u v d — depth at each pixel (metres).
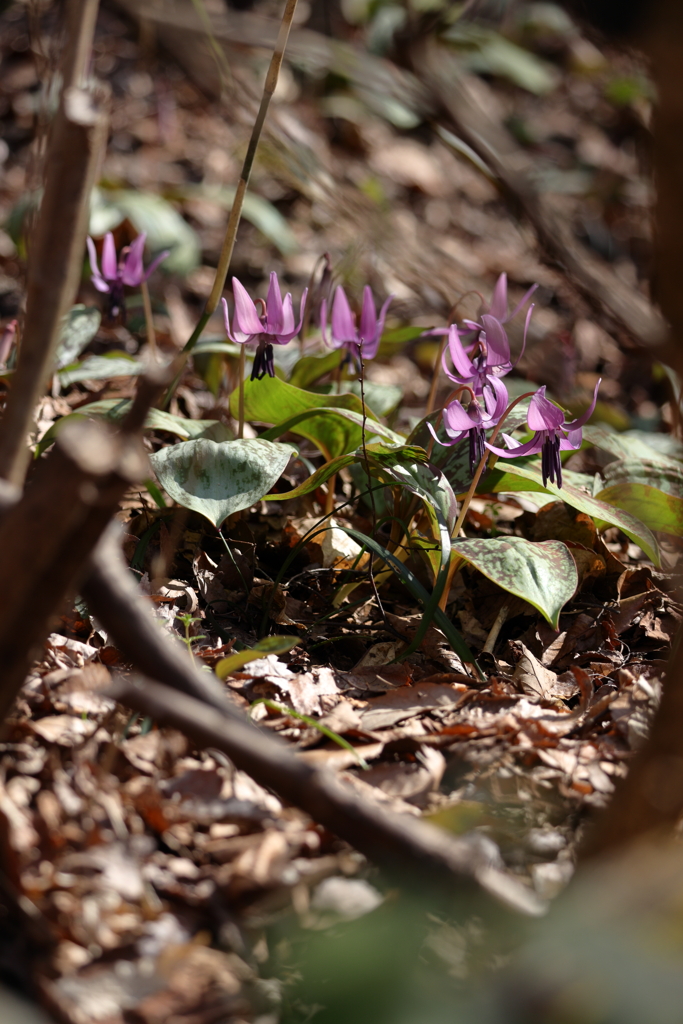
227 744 1.57
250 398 1.88
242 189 1.80
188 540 1.84
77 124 1.60
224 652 1.75
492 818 1.65
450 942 1.59
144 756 1.66
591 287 1.70
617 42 1.56
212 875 1.61
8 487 1.59
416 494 1.79
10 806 1.61
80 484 1.44
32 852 1.60
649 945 1.17
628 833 1.56
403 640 1.80
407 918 1.57
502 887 1.57
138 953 1.58
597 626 1.83
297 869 1.61
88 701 1.68
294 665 1.77
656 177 1.53
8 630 1.56
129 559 1.82
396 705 1.72
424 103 1.77
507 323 1.86
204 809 1.63
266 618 1.79
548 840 1.64
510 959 1.58
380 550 1.77
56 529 1.48
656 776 1.55
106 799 1.62
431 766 1.67
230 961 1.59
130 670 1.72
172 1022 1.56
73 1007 1.56
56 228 1.61
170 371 1.56
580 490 1.83
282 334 1.82
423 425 1.85
